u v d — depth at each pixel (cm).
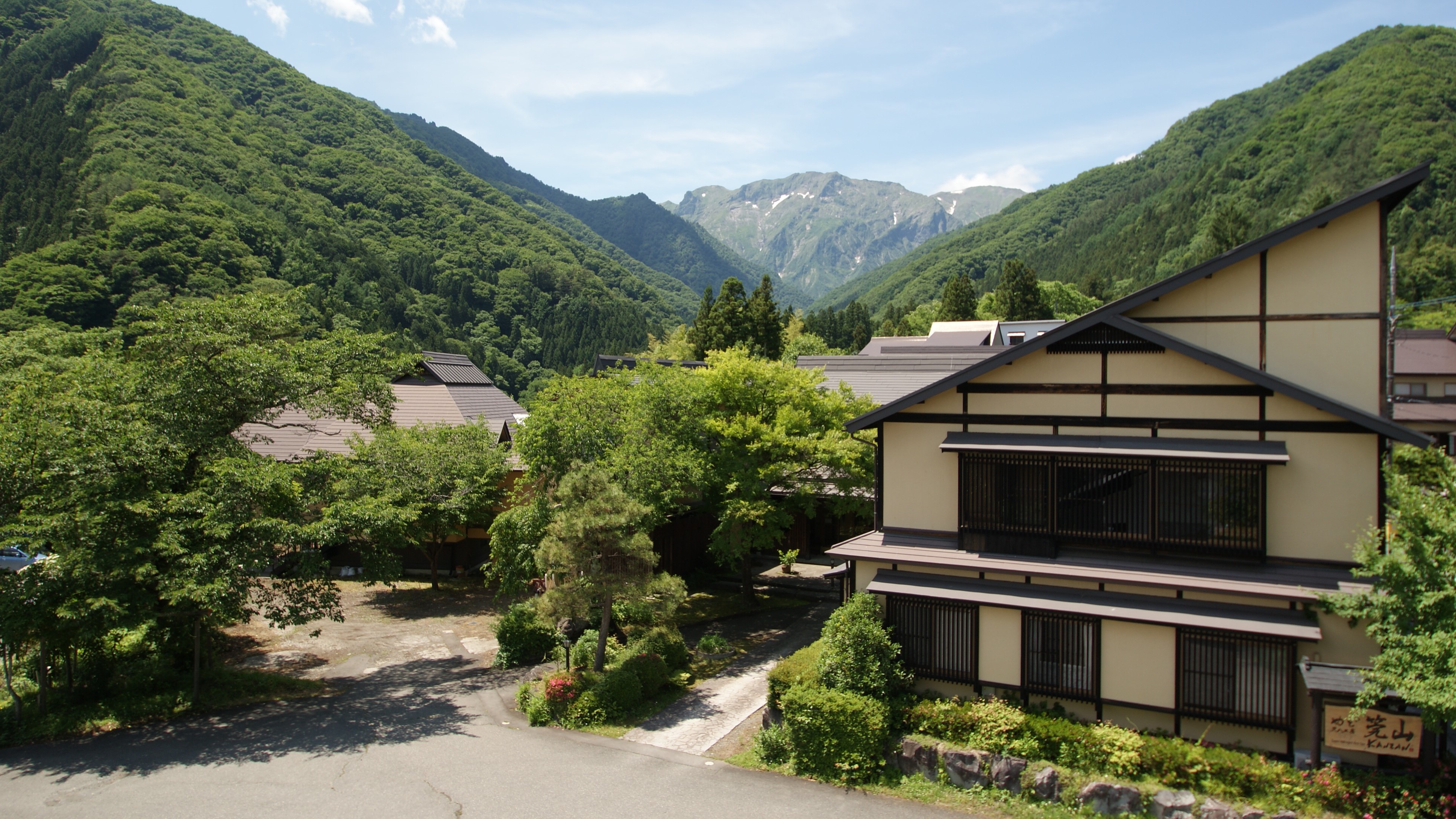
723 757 1378
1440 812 1015
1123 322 1287
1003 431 1410
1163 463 1264
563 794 1231
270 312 1822
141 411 1590
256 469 1564
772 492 2267
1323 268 1257
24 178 9288
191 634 1719
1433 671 947
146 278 6806
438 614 2347
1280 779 1085
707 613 2306
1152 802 1107
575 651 1812
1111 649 1268
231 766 1328
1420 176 1145
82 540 1429
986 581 1370
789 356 5975
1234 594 1173
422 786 1254
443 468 2377
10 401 1593
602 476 1658
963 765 1233
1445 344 3197
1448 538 998
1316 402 1155
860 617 1399
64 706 1577
